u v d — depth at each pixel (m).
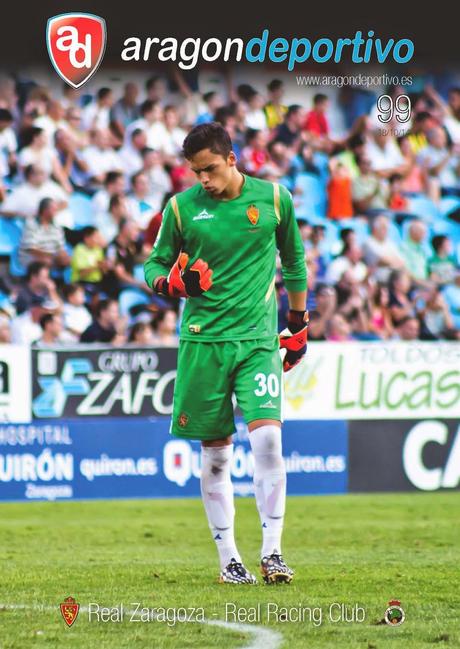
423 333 41.91
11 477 32.75
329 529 27.70
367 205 42.94
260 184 18.31
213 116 42.69
